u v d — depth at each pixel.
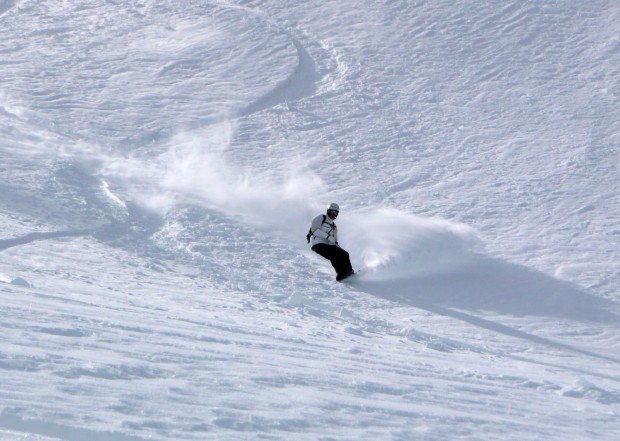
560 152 78.12
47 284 31.39
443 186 71.25
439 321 44.44
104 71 105.50
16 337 13.47
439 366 26.25
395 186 71.50
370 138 84.62
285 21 119.50
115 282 39.34
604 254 56.88
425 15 117.38
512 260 55.94
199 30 118.31
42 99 94.38
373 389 16.27
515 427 14.88
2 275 30.56
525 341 41.91
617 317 47.44
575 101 91.06
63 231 52.47
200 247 54.28
